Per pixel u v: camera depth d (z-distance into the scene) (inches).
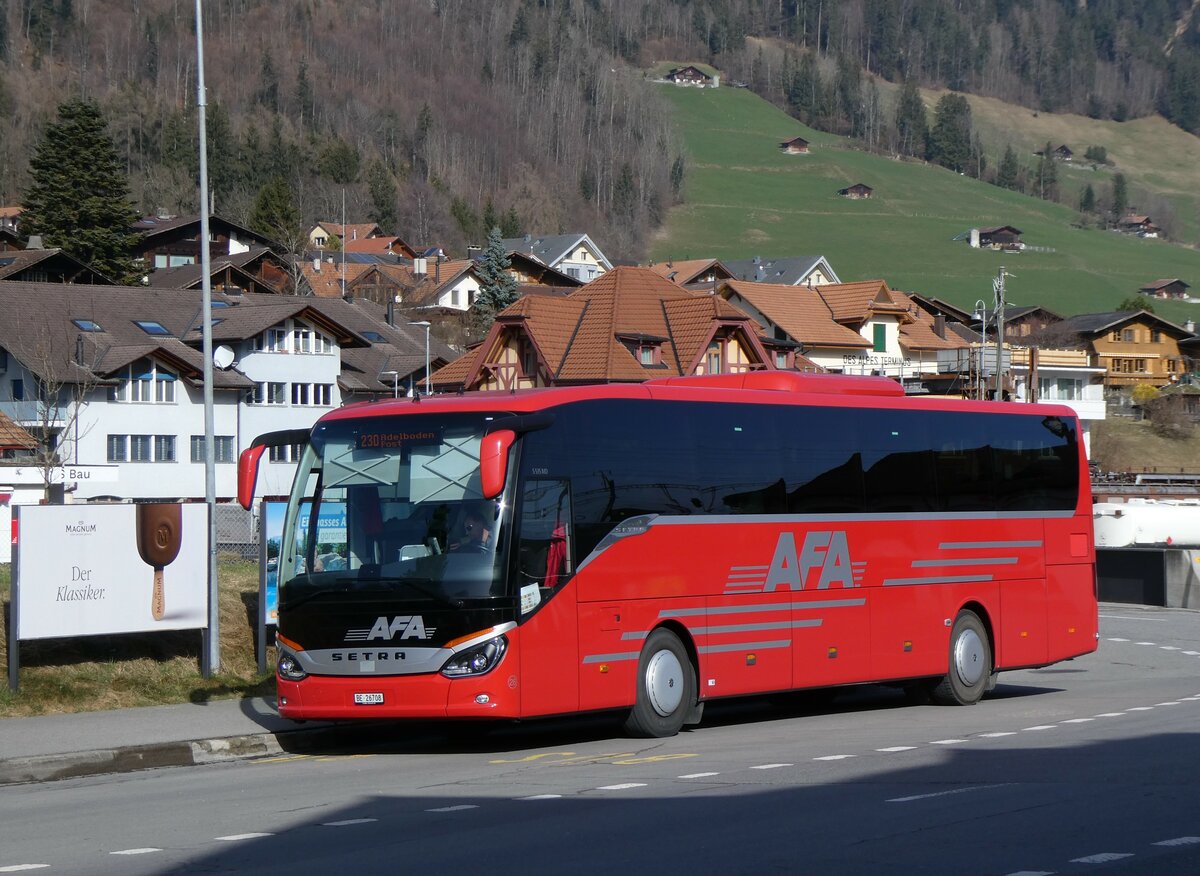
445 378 2950.3
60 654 778.2
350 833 449.1
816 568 772.0
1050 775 546.3
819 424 786.2
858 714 823.1
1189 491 2738.7
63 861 414.0
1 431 1974.7
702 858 399.5
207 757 658.8
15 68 7682.1
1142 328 5354.3
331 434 665.6
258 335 2984.7
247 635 856.9
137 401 2785.4
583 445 669.3
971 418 879.1
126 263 3905.0
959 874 377.7
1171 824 445.4
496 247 4896.7
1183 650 1243.2
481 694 617.6
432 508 637.9
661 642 695.7
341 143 7780.5
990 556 879.1
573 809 484.4
